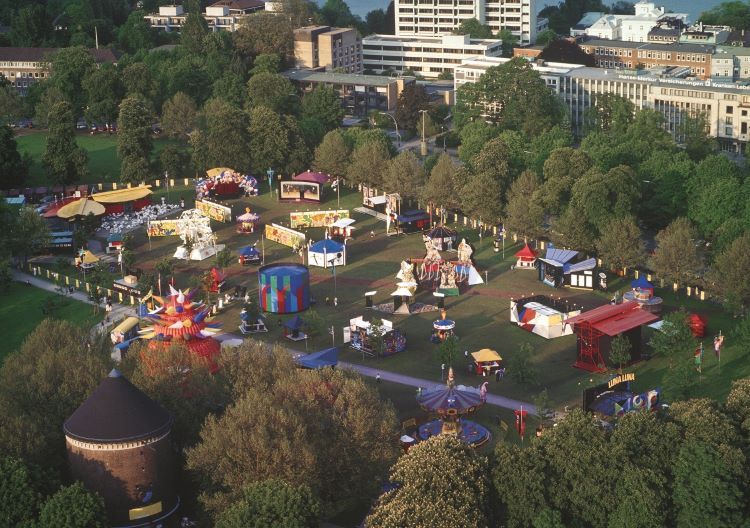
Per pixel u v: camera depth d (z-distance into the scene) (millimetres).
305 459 197625
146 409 198750
